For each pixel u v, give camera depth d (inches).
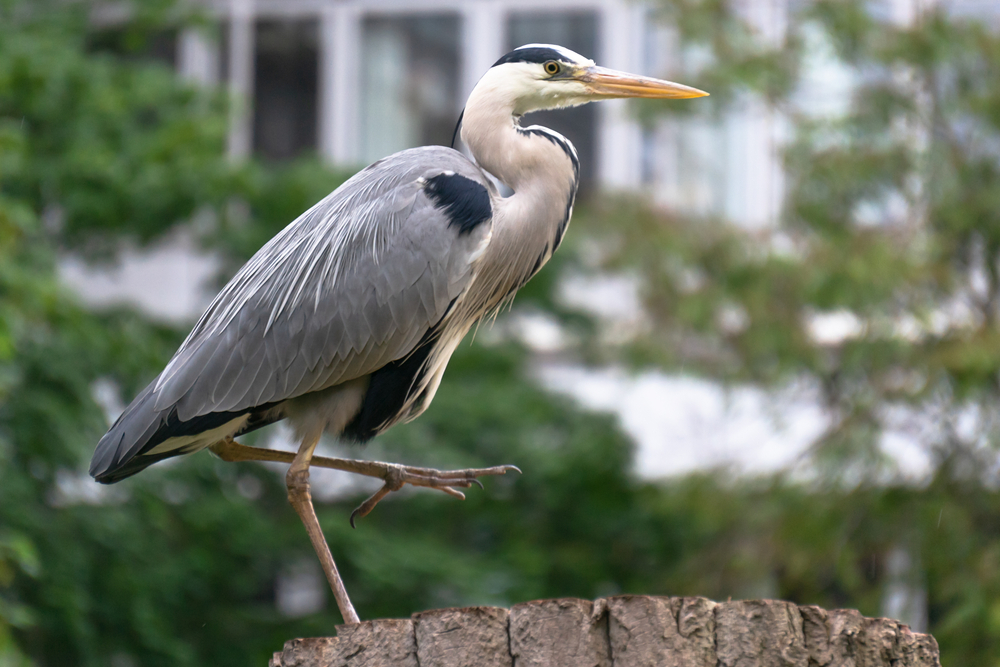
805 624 165.2
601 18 865.5
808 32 554.3
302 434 248.4
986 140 526.9
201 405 239.9
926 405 518.3
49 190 568.1
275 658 174.4
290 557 571.2
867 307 510.0
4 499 456.4
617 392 739.4
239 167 601.0
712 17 560.4
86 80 583.8
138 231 597.6
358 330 241.4
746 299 530.9
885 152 525.0
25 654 470.0
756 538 539.5
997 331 492.7
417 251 242.4
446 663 166.6
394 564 537.3
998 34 531.8
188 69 905.5
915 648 165.9
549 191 256.7
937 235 518.9
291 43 911.7
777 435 578.6
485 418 607.2
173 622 531.8
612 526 606.2
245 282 249.4
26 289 435.8
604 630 165.8
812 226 538.9
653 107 570.3
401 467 249.8
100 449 244.8
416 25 901.8
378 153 907.4
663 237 560.1
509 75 261.1
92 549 497.4
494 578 568.7
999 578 466.0
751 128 782.5
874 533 512.1
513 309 650.8
